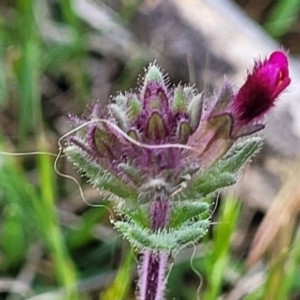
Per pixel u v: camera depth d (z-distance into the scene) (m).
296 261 0.12
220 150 0.09
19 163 0.15
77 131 0.10
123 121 0.09
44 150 0.13
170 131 0.09
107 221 0.14
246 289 0.13
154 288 0.10
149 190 0.09
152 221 0.09
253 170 0.15
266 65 0.10
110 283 0.14
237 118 0.10
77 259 0.14
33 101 0.15
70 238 0.14
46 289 0.14
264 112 0.10
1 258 0.14
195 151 0.09
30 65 0.15
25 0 0.15
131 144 0.09
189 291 0.14
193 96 0.10
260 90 0.10
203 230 0.09
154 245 0.09
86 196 0.15
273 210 0.13
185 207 0.09
